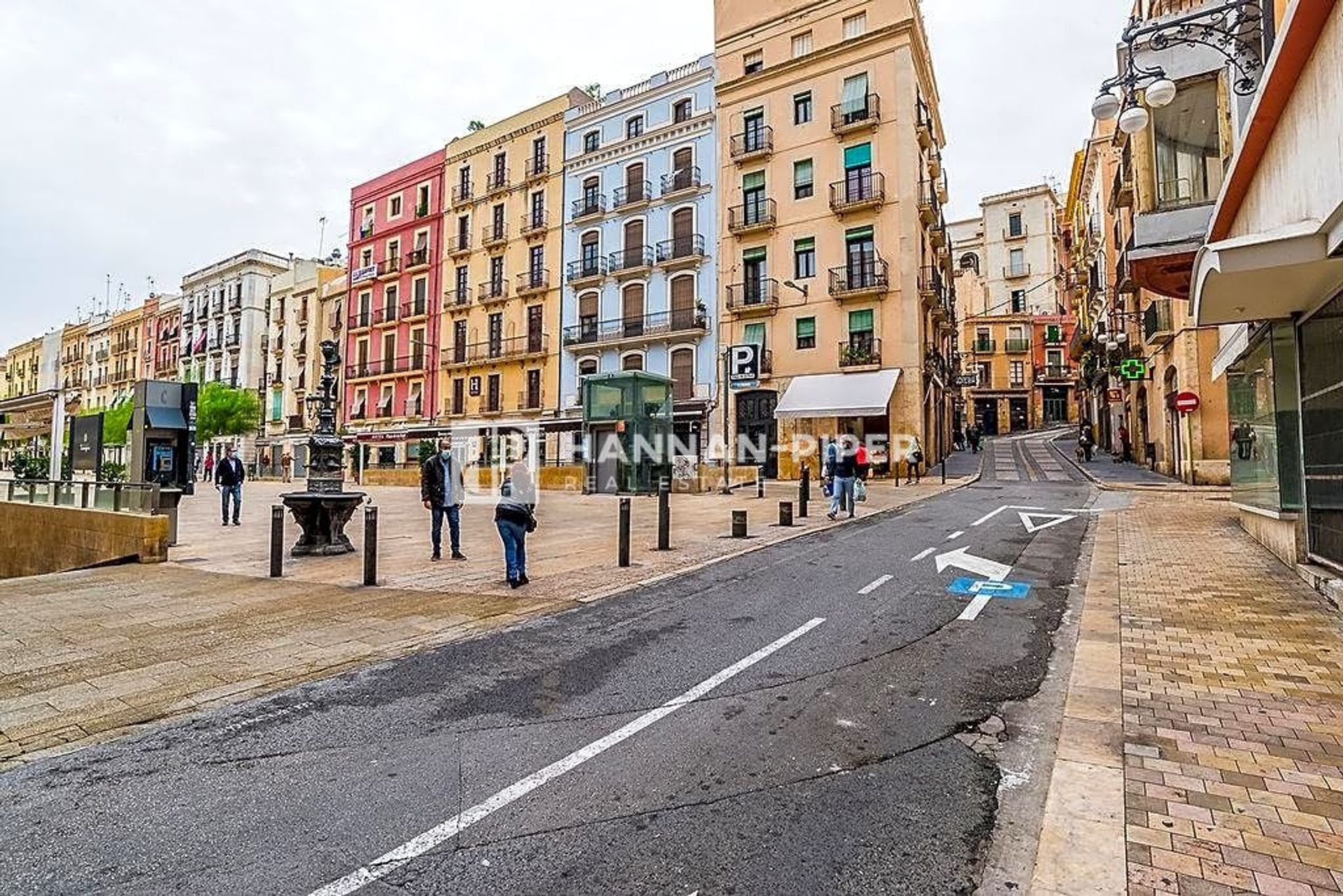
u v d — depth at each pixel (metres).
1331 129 4.59
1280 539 8.10
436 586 7.78
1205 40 8.67
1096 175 36.91
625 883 2.46
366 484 35.59
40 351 80.38
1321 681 4.25
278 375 52.31
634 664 5.00
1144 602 6.39
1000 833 2.77
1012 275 61.56
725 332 31.38
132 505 10.77
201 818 2.93
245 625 6.10
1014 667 4.84
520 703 4.25
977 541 10.64
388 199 45.88
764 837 2.76
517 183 38.78
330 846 2.72
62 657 5.18
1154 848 2.56
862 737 3.71
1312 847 2.54
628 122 35.06
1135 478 23.02
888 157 27.84
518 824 2.88
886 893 2.40
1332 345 6.26
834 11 29.38
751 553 9.95
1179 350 21.30
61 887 2.45
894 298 27.39
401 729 3.87
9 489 14.53
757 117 31.34
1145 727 3.64
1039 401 57.81
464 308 40.62
